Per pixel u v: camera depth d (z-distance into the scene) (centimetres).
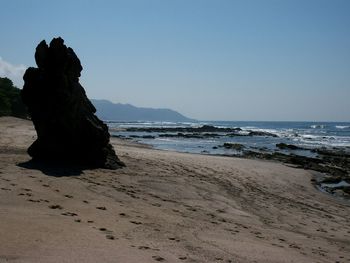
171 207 1545
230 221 1480
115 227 1077
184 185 2059
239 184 2400
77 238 907
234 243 1118
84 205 1301
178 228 1192
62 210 1178
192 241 1062
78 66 2189
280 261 1005
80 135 2142
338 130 16700
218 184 2267
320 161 4434
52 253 780
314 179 3103
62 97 2086
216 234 1199
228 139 8912
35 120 2159
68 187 1572
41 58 2131
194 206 1658
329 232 1591
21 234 872
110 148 2333
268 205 1947
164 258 862
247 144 7306
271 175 2975
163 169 2458
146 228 1123
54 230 942
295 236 1417
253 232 1347
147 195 1709
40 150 2120
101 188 1666
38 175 1719
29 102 2167
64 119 2103
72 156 2152
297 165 3903
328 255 1195
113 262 780
